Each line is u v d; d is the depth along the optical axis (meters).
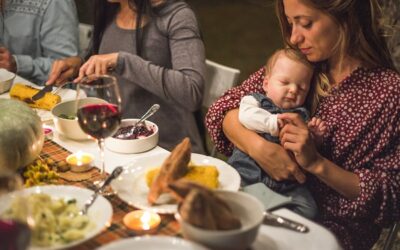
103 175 1.34
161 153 1.48
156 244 0.99
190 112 2.23
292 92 1.67
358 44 1.61
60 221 1.09
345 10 1.53
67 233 1.06
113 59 2.03
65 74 2.30
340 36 1.56
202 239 0.99
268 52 5.50
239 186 1.29
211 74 2.22
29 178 1.33
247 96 1.75
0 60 2.49
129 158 1.49
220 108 1.78
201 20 6.43
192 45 2.12
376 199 1.51
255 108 1.66
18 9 2.71
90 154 1.50
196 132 2.26
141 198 1.23
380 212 1.52
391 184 1.52
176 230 1.15
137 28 2.18
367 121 1.58
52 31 2.70
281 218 1.17
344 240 1.58
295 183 1.60
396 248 2.26
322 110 1.67
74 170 1.39
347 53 1.62
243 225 1.09
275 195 1.29
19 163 1.33
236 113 1.74
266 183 1.61
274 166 1.58
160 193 1.18
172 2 2.18
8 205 0.92
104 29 2.33
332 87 1.66
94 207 1.16
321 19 1.54
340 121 1.62
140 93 2.21
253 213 1.08
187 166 1.29
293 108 1.70
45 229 1.05
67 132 1.57
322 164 1.50
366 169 1.56
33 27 2.71
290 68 1.67
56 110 1.64
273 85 1.71
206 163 1.40
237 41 5.79
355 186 1.51
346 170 1.58
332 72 1.68
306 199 1.57
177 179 1.22
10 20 2.71
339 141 1.61
